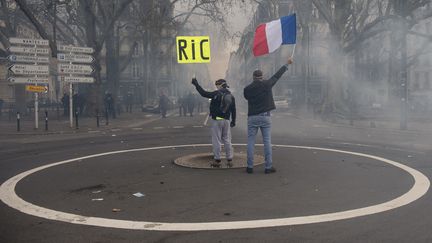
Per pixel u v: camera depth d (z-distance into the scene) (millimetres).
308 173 7992
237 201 5992
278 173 8000
